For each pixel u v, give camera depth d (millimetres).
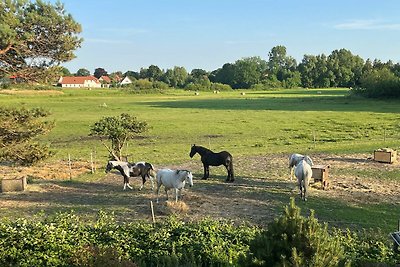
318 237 8023
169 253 12297
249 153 38094
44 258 12180
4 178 26734
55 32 21672
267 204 21500
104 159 37094
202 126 59500
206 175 27469
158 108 89562
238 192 23969
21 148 22922
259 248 8281
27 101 100188
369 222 18438
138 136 51062
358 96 109312
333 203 21516
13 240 12586
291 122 62312
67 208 21031
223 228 13477
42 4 21484
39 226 13031
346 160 33375
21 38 20781
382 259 11695
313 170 24547
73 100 113250
